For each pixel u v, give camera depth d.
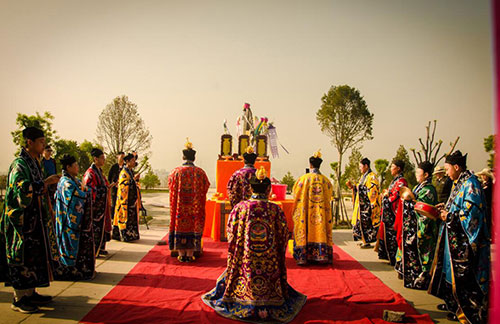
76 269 4.86
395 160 5.86
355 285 4.95
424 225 4.79
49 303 4.08
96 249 5.60
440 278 4.10
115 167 7.78
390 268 5.82
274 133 9.32
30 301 3.95
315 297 4.41
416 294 4.66
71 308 3.96
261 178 4.04
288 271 5.61
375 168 14.72
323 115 11.89
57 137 15.80
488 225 3.67
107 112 18.86
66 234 4.78
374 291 4.71
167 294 4.42
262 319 3.73
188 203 5.89
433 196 4.79
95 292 4.45
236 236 4.04
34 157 4.06
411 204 4.96
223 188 8.28
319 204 6.02
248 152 5.67
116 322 3.60
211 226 7.98
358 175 15.24
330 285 4.93
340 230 9.38
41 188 3.96
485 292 3.61
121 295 4.35
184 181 5.88
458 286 3.72
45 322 3.59
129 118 19.05
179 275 5.18
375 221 7.04
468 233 3.63
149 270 5.40
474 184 3.70
